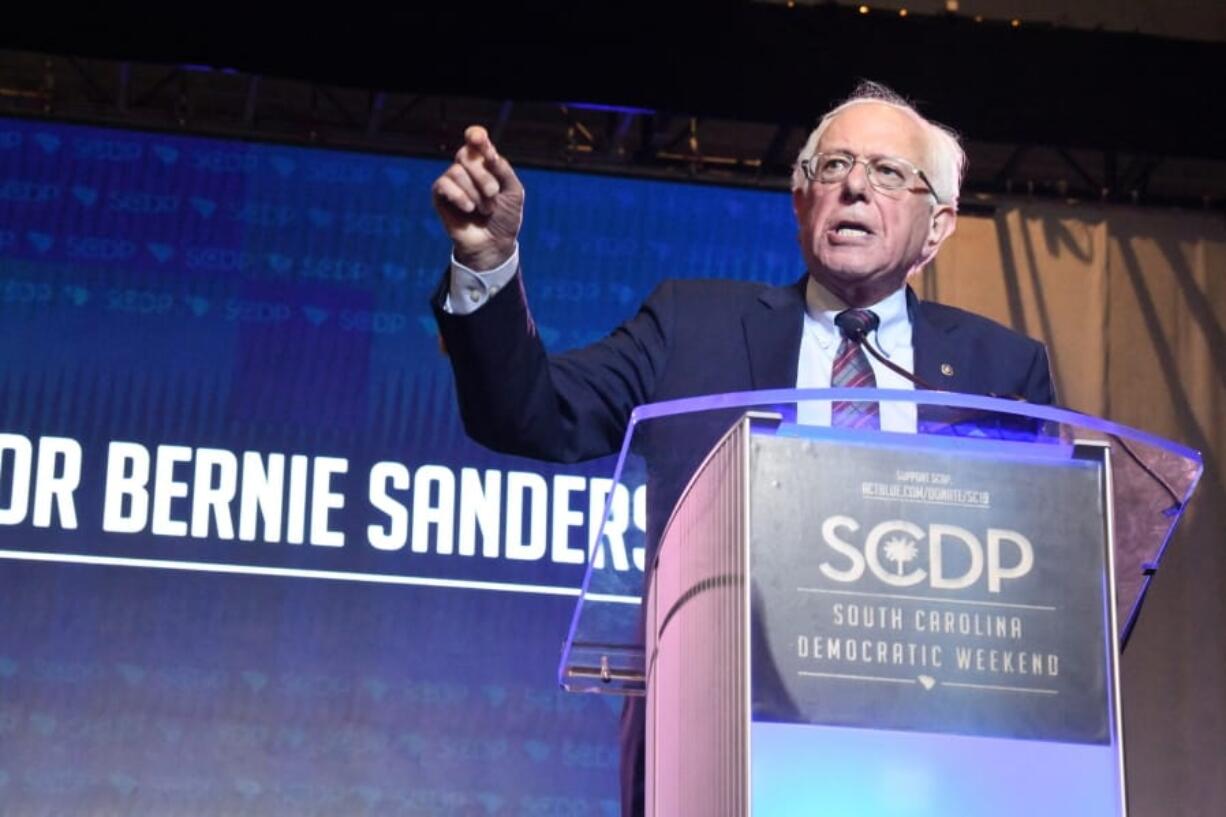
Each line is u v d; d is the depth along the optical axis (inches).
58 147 501.7
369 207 513.7
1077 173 600.7
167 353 489.7
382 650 475.8
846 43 485.4
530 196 526.0
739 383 179.2
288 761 464.4
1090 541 124.0
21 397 477.7
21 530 466.9
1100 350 565.3
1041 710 119.6
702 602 124.2
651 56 479.2
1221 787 530.9
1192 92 502.9
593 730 479.5
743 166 548.1
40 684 457.4
